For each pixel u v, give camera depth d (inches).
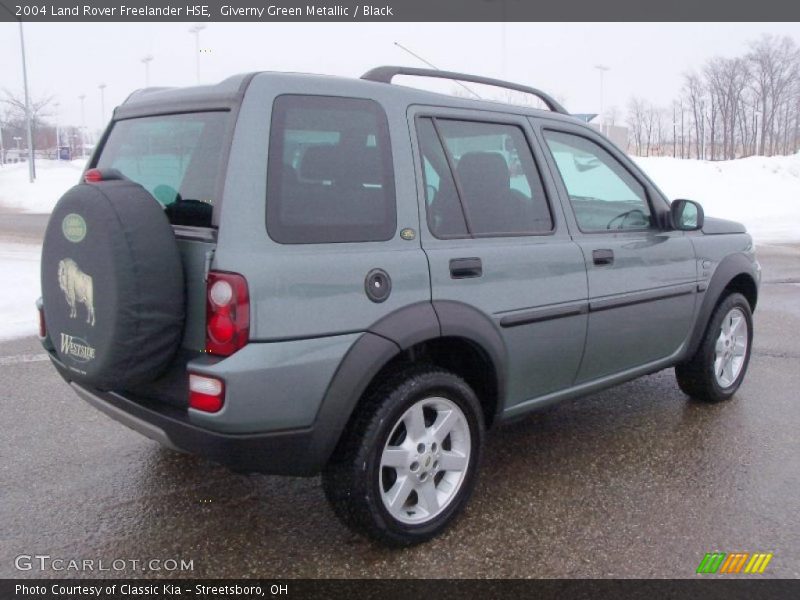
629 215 173.6
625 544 130.0
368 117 125.1
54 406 200.4
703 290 188.9
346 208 118.9
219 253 107.1
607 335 161.6
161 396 120.3
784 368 242.7
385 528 123.0
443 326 125.7
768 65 1815.9
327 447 115.3
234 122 112.3
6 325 294.0
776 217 927.0
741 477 157.5
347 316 115.1
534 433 183.8
